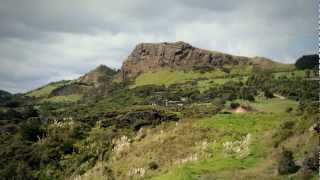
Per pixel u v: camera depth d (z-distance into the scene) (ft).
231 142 243.19
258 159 187.32
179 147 281.13
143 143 317.63
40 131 397.19
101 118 449.48
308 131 181.98
